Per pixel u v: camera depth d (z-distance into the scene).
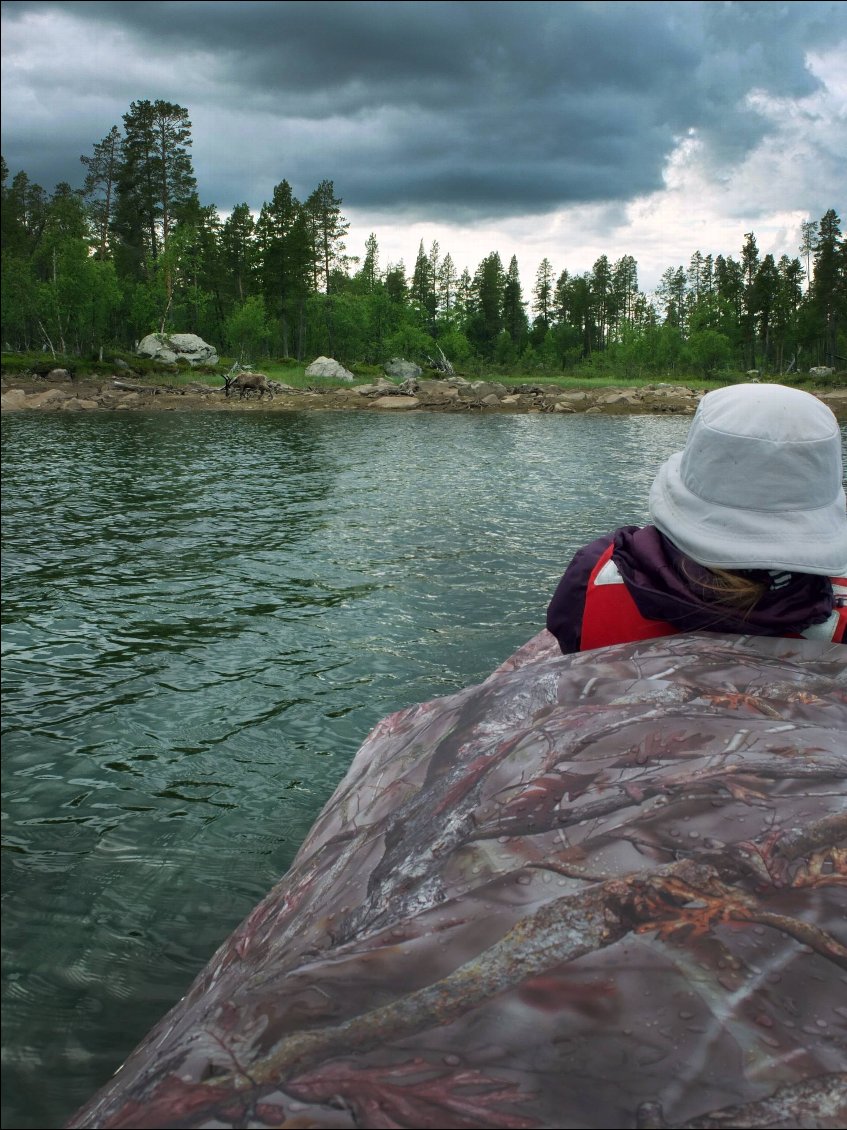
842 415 38.03
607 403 46.22
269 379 54.78
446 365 84.69
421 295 141.75
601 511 10.77
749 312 110.12
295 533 9.20
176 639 5.45
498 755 0.88
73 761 3.72
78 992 2.28
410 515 10.41
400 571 7.22
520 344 139.75
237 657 5.06
